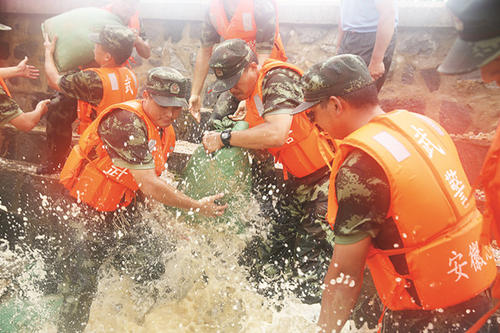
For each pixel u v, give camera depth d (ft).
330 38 14.94
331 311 5.73
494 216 5.04
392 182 5.13
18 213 12.26
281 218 9.55
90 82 9.53
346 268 5.50
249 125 9.12
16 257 11.57
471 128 13.60
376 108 5.93
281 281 9.35
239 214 9.41
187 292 9.77
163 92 8.09
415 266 5.38
